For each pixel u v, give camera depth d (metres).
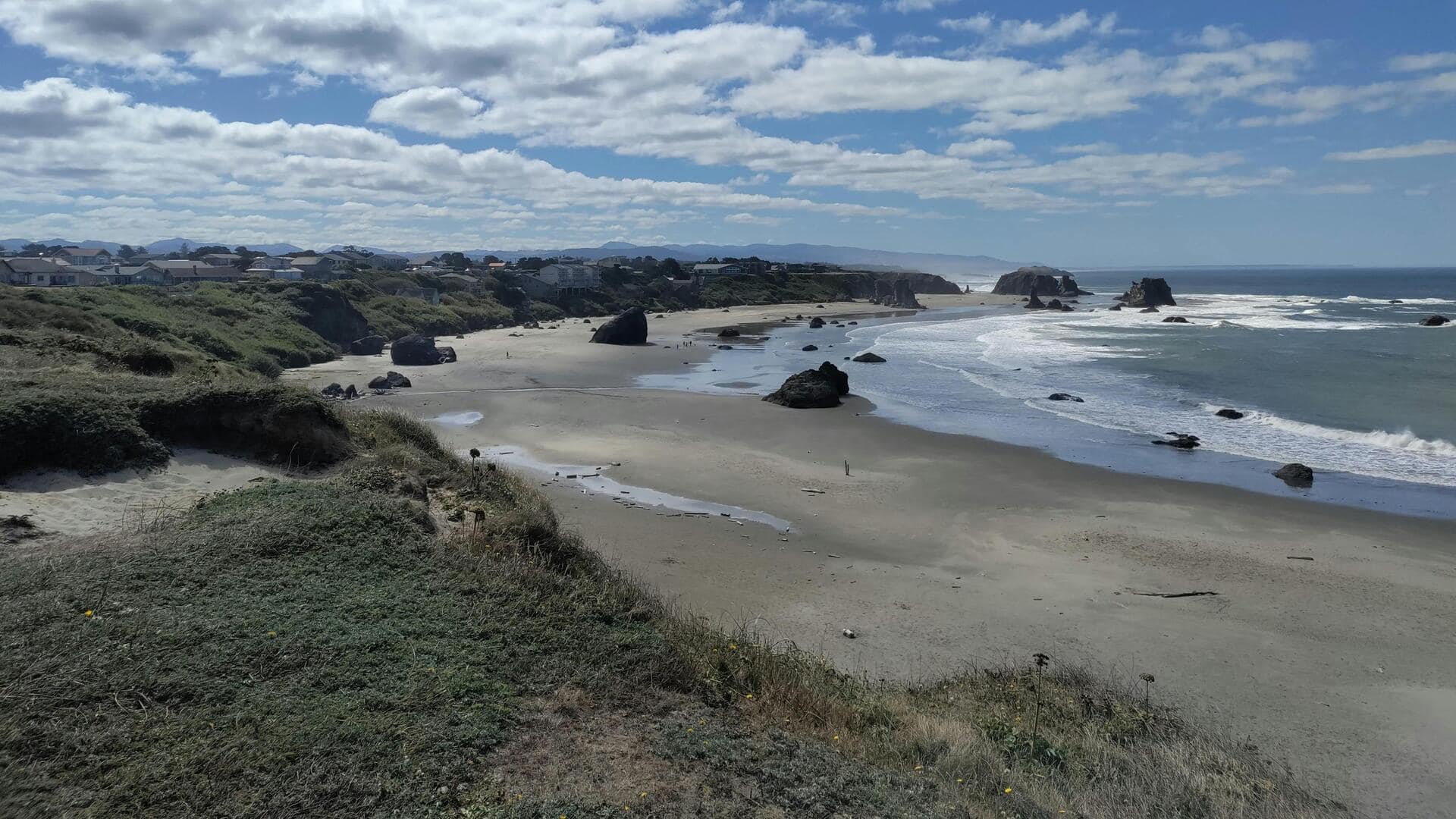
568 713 6.52
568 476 21.64
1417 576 15.39
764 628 12.62
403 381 38.50
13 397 11.45
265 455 13.10
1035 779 7.38
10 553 8.34
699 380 41.50
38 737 5.20
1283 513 19.19
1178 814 7.03
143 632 6.55
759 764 6.19
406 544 9.37
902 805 5.91
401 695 6.28
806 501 19.88
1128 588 14.79
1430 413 30.05
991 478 22.17
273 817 4.91
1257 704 10.91
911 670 11.55
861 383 39.56
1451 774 9.38
